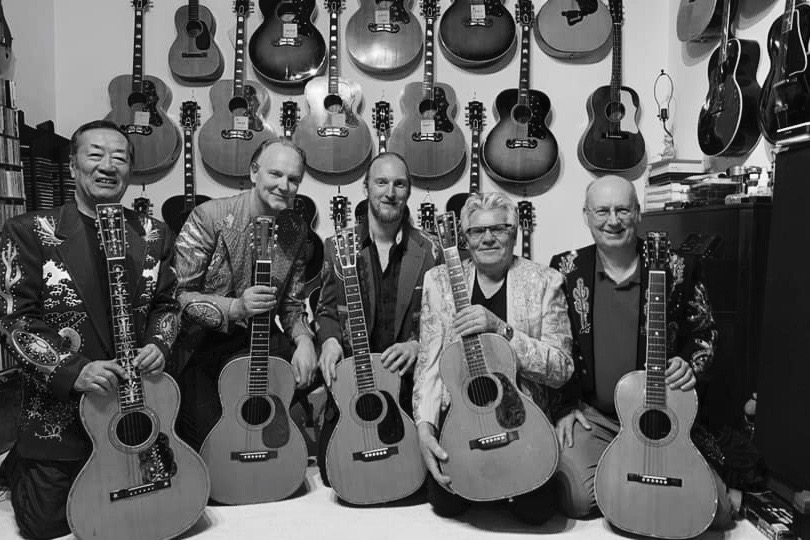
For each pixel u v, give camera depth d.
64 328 2.18
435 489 2.33
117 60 3.83
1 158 3.02
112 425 2.08
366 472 2.41
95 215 2.28
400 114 3.87
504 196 2.36
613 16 3.75
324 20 3.83
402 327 2.70
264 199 2.57
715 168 3.40
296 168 2.59
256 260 2.59
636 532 2.11
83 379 2.04
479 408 2.19
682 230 2.97
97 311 2.20
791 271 2.09
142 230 2.35
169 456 2.15
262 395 2.48
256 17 3.80
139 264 2.29
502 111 3.74
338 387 2.44
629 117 3.75
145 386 2.14
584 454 2.35
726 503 2.20
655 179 3.63
